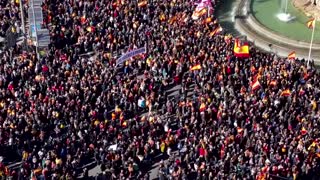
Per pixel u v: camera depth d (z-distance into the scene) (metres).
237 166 166.62
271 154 169.25
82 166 179.00
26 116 183.88
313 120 185.38
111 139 182.50
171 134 186.00
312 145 174.00
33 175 163.62
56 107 188.38
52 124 185.62
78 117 186.50
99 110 192.12
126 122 187.12
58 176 164.62
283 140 174.12
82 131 181.50
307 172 169.25
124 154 173.38
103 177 169.62
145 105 198.75
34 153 173.75
